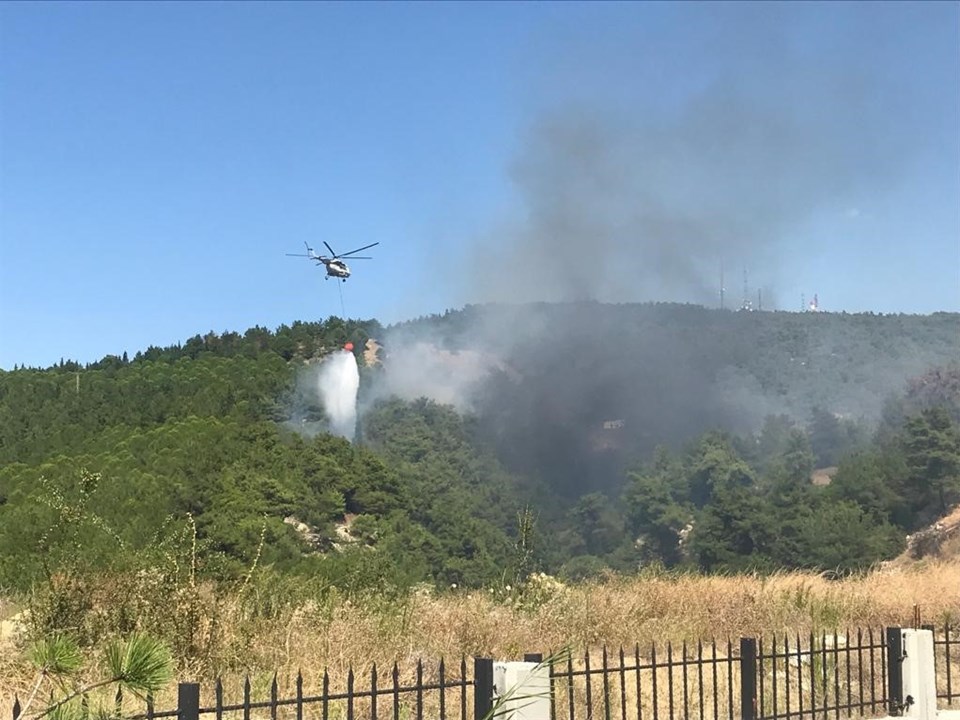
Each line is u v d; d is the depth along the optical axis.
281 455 49.84
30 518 26.06
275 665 9.12
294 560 27.09
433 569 44.25
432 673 9.55
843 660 11.65
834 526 52.31
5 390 73.31
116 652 5.19
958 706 10.43
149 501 36.53
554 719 8.18
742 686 8.45
